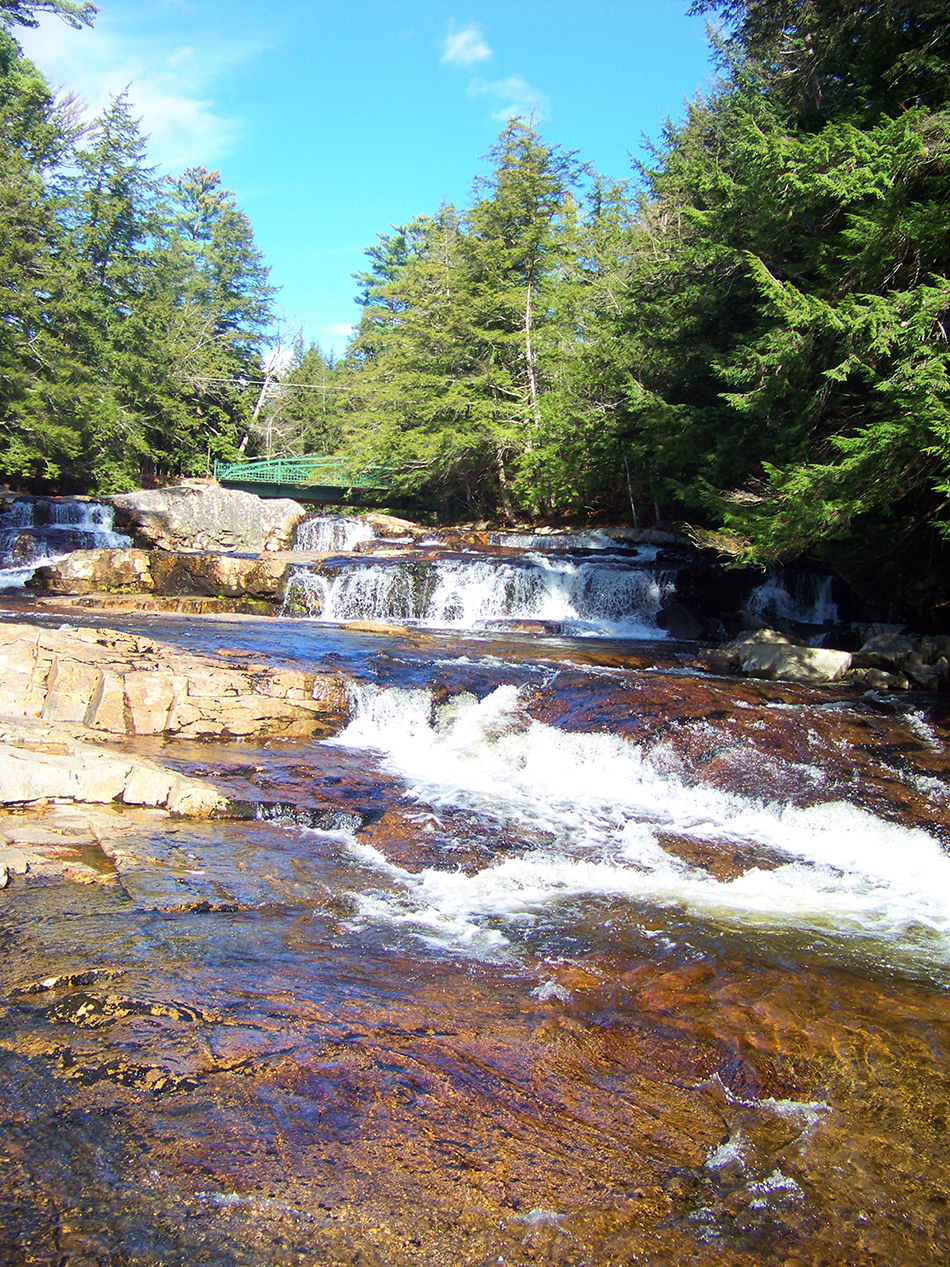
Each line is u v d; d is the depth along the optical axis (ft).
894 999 18.89
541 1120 13.97
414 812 30.01
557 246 126.11
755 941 21.76
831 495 46.39
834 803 31.12
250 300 207.00
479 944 20.80
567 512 118.01
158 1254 10.66
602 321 94.63
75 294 125.59
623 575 73.97
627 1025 17.15
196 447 170.50
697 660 54.80
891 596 64.49
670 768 34.63
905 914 24.17
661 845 28.50
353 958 19.54
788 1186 12.85
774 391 53.26
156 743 35.06
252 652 45.44
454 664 47.34
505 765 36.60
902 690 47.55
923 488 49.34
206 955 19.06
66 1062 14.57
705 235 73.92
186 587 75.56
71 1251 10.58
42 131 138.31
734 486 66.90
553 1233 11.56
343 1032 16.16
